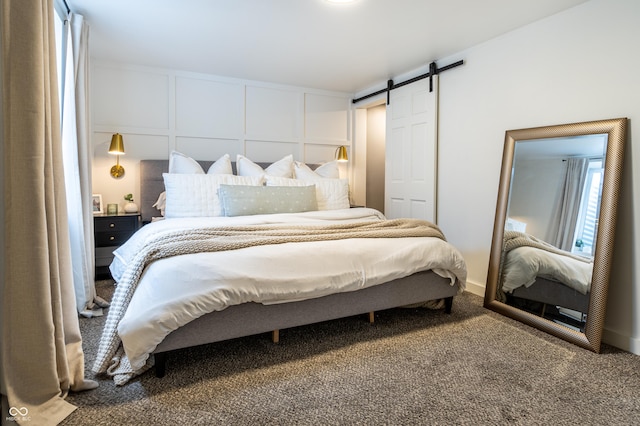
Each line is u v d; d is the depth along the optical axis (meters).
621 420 1.43
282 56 3.33
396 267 2.20
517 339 2.18
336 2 2.32
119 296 1.75
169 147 3.76
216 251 1.87
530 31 2.62
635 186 2.05
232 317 1.80
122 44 3.05
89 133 2.64
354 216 2.98
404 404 1.51
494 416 1.44
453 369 1.80
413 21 2.58
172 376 1.70
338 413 1.45
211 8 2.41
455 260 2.41
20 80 1.25
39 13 1.30
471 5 2.34
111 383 1.62
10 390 1.24
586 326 2.09
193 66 3.64
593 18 2.24
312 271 1.94
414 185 3.71
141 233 2.55
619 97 2.12
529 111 2.63
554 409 1.49
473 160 3.09
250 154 4.14
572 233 2.26
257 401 1.51
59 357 1.43
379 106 4.94
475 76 3.05
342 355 1.94
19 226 1.26
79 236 2.39
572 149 2.31
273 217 2.70
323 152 4.57
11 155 1.24
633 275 2.06
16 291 1.26
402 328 2.33
